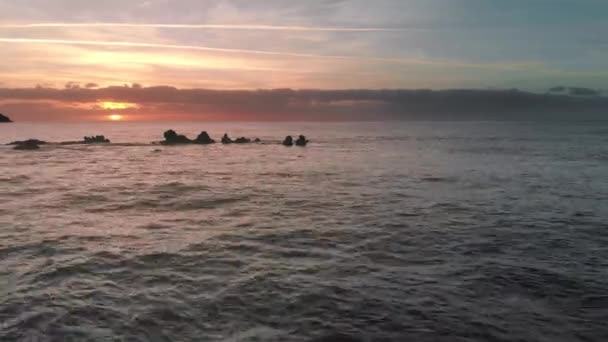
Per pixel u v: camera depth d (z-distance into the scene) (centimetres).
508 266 1079
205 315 803
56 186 2431
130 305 845
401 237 1362
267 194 2230
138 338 716
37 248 1221
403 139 8912
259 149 5888
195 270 1053
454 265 1089
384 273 1030
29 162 3812
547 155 4753
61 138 9031
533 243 1291
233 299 875
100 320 779
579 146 6178
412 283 964
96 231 1434
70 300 866
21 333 725
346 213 1745
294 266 1084
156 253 1188
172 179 2791
